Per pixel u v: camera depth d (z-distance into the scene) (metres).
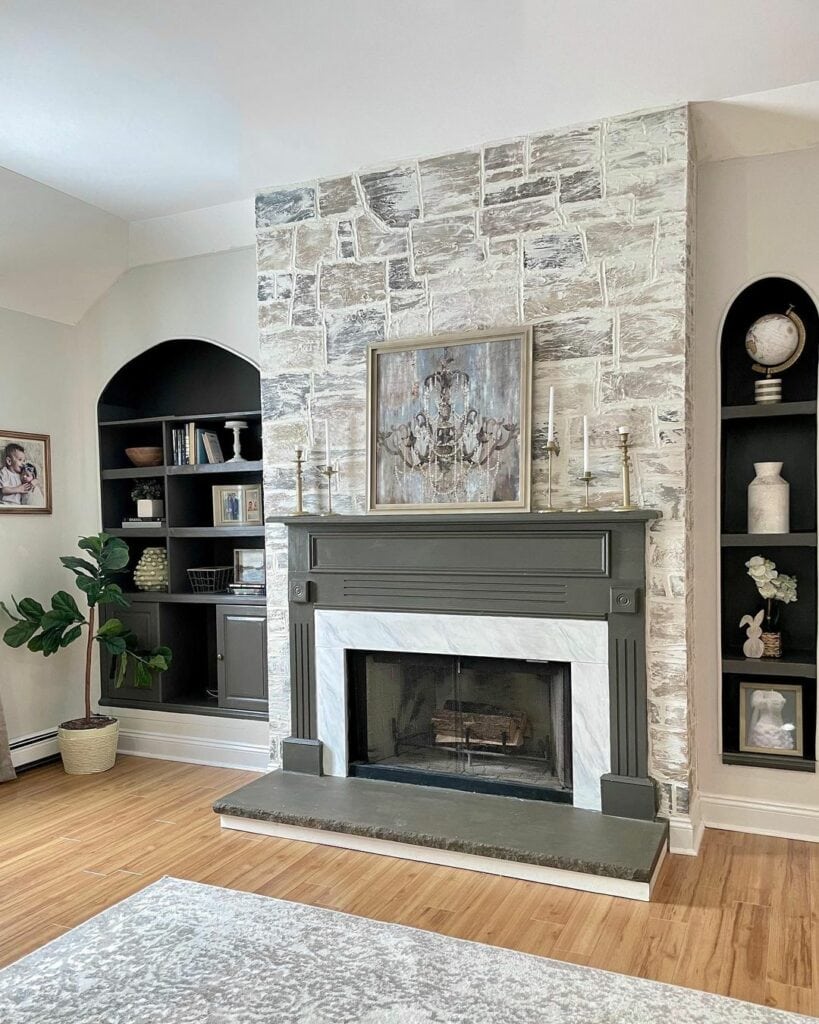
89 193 3.96
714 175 3.31
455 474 3.42
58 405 4.63
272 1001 2.18
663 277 3.10
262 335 3.88
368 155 3.53
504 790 3.37
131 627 4.58
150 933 2.53
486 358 3.38
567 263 3.26
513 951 2.39
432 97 3.02
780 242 3.20
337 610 3.65
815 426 3.35
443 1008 2.13
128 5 2.39
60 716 4.59
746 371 3.46
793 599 3.28
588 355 3.22
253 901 2.73
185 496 4.60
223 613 4.29
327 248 3.74
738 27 2.57
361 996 2.19
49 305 4.47
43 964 2.37
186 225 4.26
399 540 3.51
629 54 2.73
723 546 3.31
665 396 3.09
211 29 2.54
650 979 2.24
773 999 2.15
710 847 3.13
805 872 2.90
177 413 4.87
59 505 4.62
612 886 2.73
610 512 3.04
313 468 3.77
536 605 3.26
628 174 3.15
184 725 4.42
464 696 3.57
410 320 3.56
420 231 3.54
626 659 3.11
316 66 2.78
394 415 3.55
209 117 3.16
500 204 3.38
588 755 3.18
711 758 3.33
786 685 3.29
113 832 3.38
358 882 2.86
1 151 3.46
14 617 4.27
